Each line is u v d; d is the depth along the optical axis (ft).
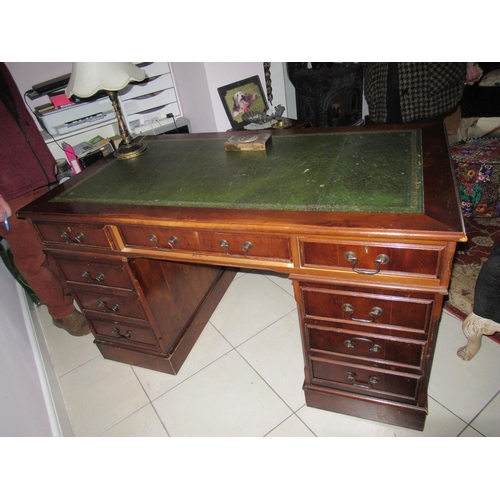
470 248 6.68
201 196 3.75
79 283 4.91
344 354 3.93
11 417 3.60
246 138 4.70
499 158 6.68
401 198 3.09
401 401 4.04
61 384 5.66
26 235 5.30
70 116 6.40
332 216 3.02
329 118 9.04
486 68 8.42
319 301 3.62
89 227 4.09
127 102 7.08
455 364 4.87
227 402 4.93
